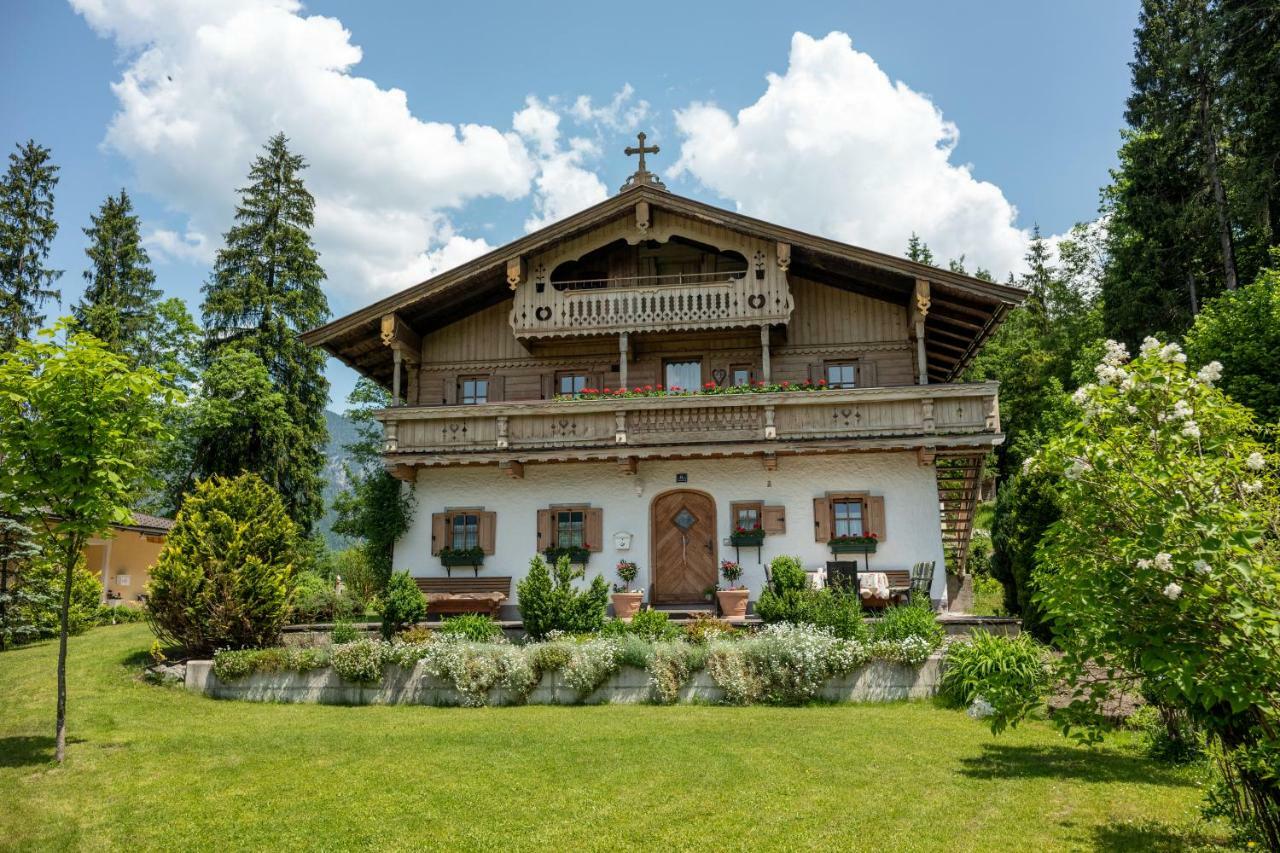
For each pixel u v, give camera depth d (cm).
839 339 2005
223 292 3172
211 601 1403
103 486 927
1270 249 2358
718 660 1236
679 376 2055
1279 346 1919
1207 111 2870
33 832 718
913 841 643
